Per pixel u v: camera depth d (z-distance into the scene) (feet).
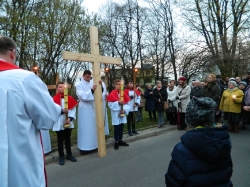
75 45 49.44
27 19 36.99
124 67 77.36
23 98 4.67
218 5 50.34
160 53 71.46
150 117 28.66
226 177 5.13
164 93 24.34
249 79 26.84
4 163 4.36
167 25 66.74
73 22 46.93
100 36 65.41
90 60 15.34
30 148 4.71
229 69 44.70
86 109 16.60
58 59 49.08
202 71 48.11
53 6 43.52
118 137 17.94
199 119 5.36
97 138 16.08
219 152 4.73
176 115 25.40
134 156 15.89
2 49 5.08
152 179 11.96
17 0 37.35
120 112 17.10
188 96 23.72
